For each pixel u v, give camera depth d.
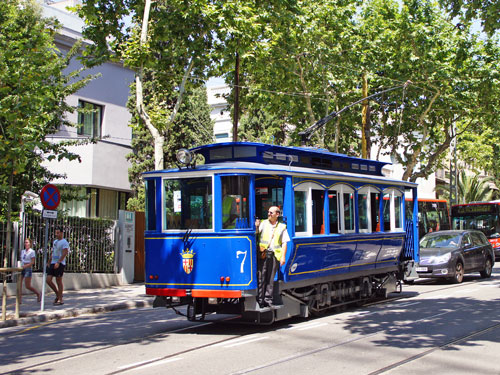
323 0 23.31
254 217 10.37
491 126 31.83
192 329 11.12
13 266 16.89
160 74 19.70
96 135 26.33
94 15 17.59
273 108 25.27
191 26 17.47
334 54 23.91
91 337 10.52
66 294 17.58
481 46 28.56
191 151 11.28
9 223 14.79
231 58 17.83
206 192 10.40
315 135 29.75
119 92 27.64
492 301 14.54
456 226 34.69
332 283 12.97
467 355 8.42
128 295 17.30
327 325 11.23
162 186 10.84
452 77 27.53
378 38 26.31
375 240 14.25
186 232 10.41
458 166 49.88
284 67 22.20
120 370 7.64
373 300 15.43
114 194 27.20
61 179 24.12
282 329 10.84
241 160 11.41
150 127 17.62
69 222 18.78
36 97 14.34
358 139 33.66
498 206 33.72
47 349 9.44
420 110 30.20
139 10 18.28
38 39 14.79
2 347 9.77
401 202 16.12
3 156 14.20
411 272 16.86
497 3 13.20
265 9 18.75
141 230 21.78
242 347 9.10
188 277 10.36
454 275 19.66
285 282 10.91
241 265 10.05
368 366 7.73
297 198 11.38
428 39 26.41
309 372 7.39
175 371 7.52
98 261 19.89
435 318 11.86
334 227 12.53
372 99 29.00
